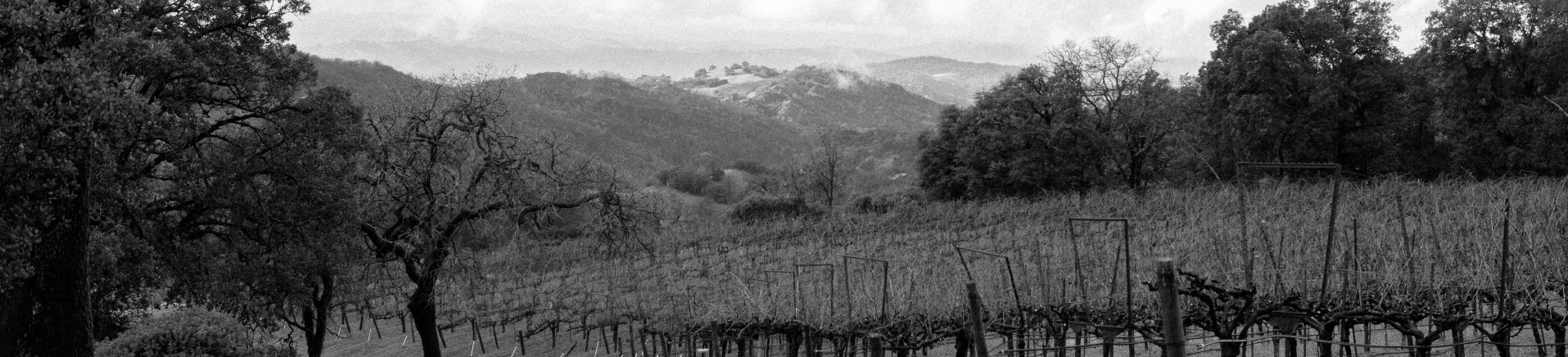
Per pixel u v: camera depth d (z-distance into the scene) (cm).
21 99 1789
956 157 7519
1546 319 1458
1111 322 1641
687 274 4312
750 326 2303
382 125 3275
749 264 4544
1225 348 1343
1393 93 6231
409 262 3256
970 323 1922
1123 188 6562
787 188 9794
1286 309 1448
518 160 3366
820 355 2133
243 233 2933
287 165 2800
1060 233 3784
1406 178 5872
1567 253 1705
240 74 2838
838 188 9319
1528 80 6000
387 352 4056
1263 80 6075
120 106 1978
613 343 3409
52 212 2011
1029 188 7050
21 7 1877
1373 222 2506
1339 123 6238
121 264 2606
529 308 4216
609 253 3816
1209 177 6581
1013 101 7162
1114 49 7512
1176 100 7169
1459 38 6094
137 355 2053
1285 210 3356
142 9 2648
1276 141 6122
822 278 2961
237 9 2812
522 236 3578
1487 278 1617
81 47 1986
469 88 3328
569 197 3450
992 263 2536
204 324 2136
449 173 3297
